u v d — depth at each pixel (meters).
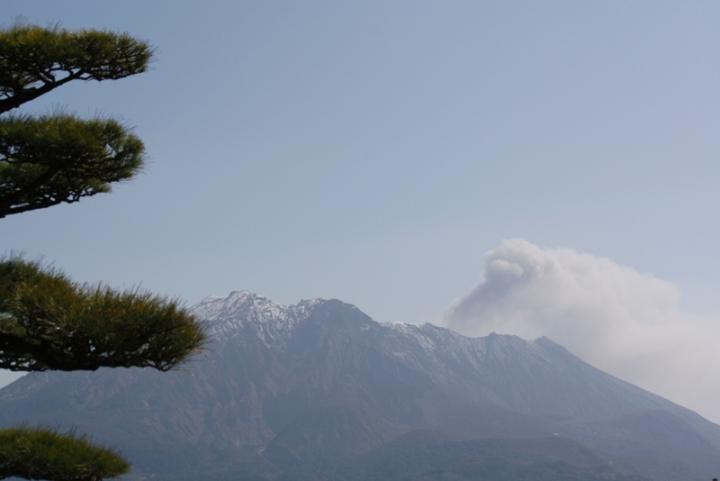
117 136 23.05
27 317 18.31
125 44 22.81
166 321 18.33
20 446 20.52
